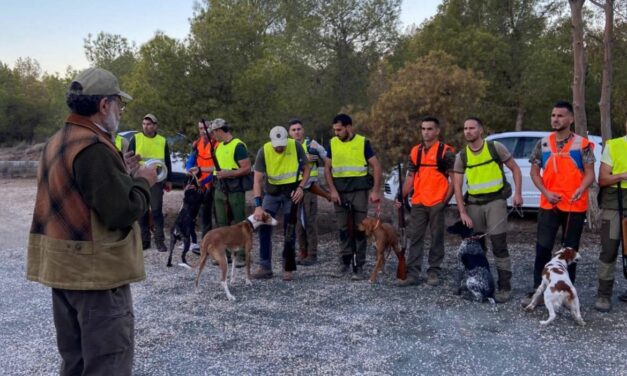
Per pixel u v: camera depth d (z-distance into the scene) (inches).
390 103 361.1
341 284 237.6
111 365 101.1
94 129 100.3
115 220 96.1
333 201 247.8
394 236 239.3
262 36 384.5
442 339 172.6
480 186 212.8
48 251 98.3
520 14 757.3
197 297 219.1
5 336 177.3
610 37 341.1
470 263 212.4
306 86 725.9
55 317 104.6
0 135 1325.0
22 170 754.2
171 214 414.0
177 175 533.6
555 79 705.0
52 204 98.0
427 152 230.5
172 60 357.7
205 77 364.5
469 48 698.8
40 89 1423.5
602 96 347.9
